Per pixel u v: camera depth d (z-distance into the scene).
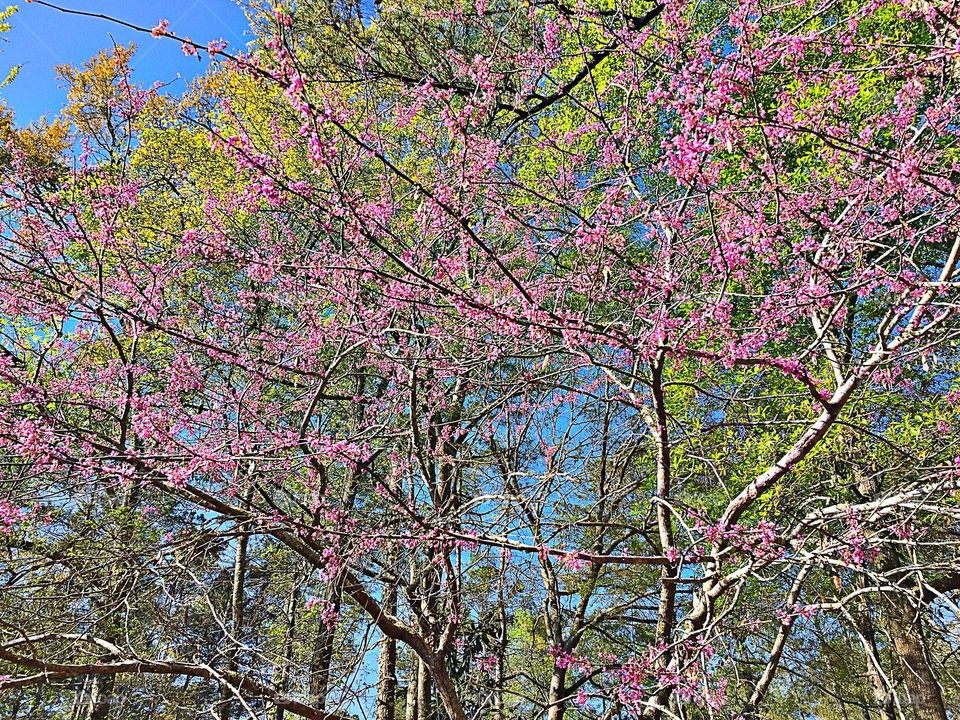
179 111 6.56
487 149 3.97
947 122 4.33
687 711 5.15
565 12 5.36
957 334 4.71
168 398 5.67
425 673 8.17
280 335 6.36
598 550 7.48
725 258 4.11
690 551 4.96
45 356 6.02
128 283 5.63
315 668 6.41
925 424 6.28
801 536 4.95
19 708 7.19
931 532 5.82
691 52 4.07
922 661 6.88
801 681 8.10
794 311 4.23
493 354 4.93
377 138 5.69
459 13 6.12
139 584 5.82
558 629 7.48
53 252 5.54
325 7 6.66
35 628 5.95
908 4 4.38
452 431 7.07
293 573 7.39
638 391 6.89
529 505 6.33
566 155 6.03
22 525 5.45
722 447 6.82
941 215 4.72
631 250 6.27
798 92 3.79
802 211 4.48
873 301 7.04
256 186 3.27
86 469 4.46
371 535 4.64
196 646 5.85
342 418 8.46
